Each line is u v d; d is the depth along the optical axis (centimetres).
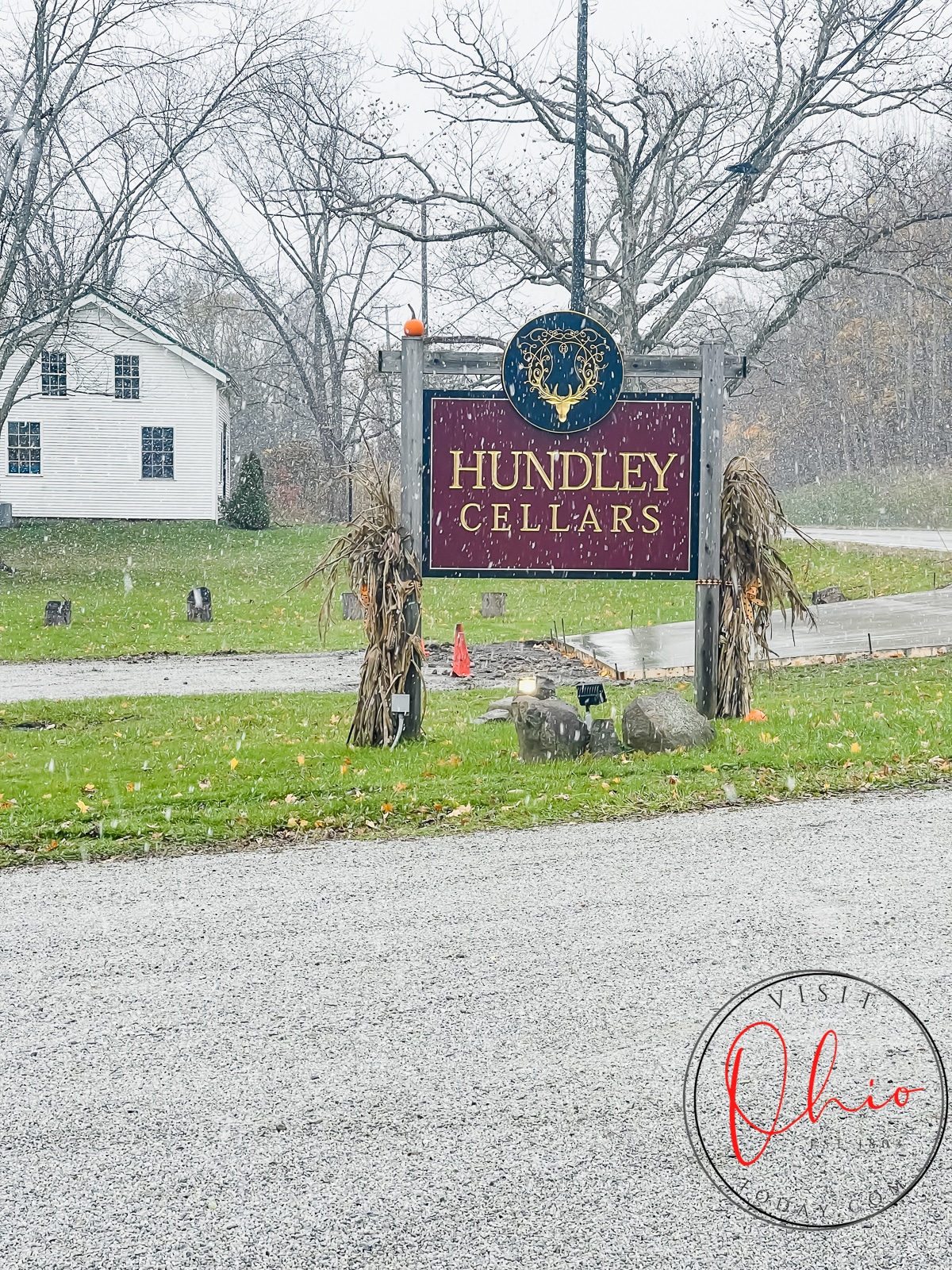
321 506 5203
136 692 1614
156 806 919
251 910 687
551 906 677
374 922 660
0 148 3219
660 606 2564
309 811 895
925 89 2962
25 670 1872
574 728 1044
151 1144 434
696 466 1198
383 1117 448
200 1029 527
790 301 3161
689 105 3114
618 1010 534
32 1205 398
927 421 6631
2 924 672
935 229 4269
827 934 618
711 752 1039
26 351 4034
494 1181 405
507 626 2306
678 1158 418
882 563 2742
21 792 978
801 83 3002
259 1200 398
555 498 1187
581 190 2748
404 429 1167
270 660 1953
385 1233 380
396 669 1146
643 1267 362
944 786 919
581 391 1172
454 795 925
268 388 7519
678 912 659
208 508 4234
